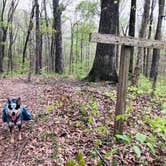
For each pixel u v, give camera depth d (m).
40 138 2.41
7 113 2.52
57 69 8.89
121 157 1.98
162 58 14.21
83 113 2.87
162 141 2.27
